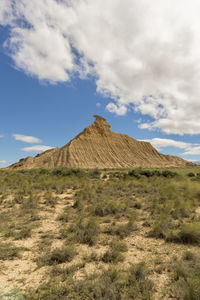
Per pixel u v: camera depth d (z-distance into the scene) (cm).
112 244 549
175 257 464
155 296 328
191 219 739
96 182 1906
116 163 9550
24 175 2606
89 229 641
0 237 616
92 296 325
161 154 12288
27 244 566
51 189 1584
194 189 889
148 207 944
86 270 420
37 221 775
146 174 2262
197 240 552
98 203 1012
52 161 8881
